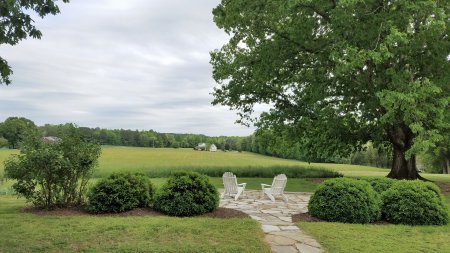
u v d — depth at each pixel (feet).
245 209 37.93
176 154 176.45
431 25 49.24
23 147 32.30
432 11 50.39
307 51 62.54
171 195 32.40
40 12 29.25
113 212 31.68
